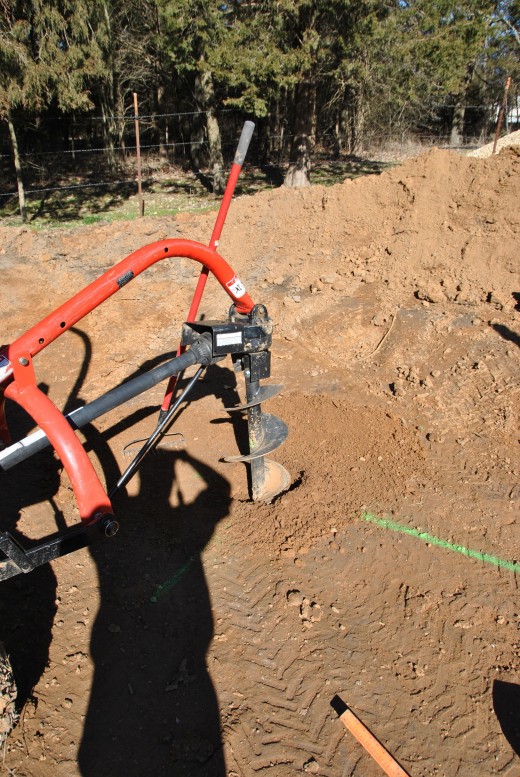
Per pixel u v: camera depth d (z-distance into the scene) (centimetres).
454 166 636
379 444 381
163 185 1605
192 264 677
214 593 275
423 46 1087
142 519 325
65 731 211
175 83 1772
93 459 375
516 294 536
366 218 666
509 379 430
